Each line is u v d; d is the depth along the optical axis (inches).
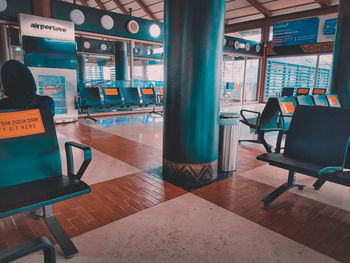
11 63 65.6
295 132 96.3
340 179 77.0
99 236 71.8
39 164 63.6
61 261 61.2
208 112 106.6
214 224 79.0
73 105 267.9
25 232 73.0
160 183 111.3
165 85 110.5
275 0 450.0
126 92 279.0
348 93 238.4
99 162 138.6
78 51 377.4
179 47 101.0
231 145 125.2
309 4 438.3
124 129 231.3
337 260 63.3
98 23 297.4
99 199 95.3
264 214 85.7
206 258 63.4
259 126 153.8
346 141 82.2
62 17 269.7
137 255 64.1
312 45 451.2
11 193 54.6
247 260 62.9
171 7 100.0
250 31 660.1
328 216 85.2
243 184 112.0
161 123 265.3
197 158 109.2
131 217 82.4
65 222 79.0
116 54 406.0
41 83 245.8
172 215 84.1
